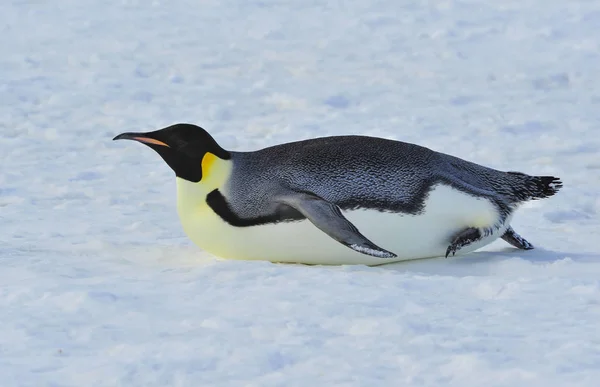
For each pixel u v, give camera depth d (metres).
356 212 12.09
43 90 28.23
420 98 27.39
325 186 12.09
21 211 16.48
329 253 12.30
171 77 30.03
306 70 31.00
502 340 8.90
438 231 12.50
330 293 10.63
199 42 35.44
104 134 23.77
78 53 33.50
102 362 8.38
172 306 10.17
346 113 25.77
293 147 12.53
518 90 28.31
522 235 14.64
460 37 35.78
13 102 26.88
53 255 13.09
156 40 35.78
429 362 8.32
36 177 19.38
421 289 10.95
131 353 8.59
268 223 12.15
